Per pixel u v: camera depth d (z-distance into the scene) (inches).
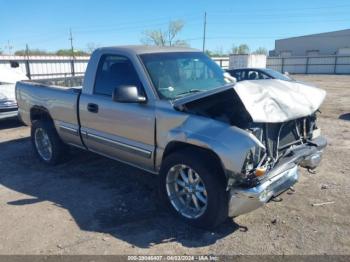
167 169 148.4
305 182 188.4
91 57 187.9
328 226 143.3
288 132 152.3
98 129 183.9
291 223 145.9
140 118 158.2
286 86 153.4
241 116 137.4
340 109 470.0
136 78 163.3
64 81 270.5
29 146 276.7
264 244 131.6
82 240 137.2
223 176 135.3
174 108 147.4
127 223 149.9
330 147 259.9
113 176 204.5
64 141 217.3
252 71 540.1
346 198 168.7
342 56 1772.9
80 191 184.4
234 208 131.3
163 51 177.6
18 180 202.7
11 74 390.0
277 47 2743.6
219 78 185.9
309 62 1847.9
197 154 138.5
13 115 340.8
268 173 133.6
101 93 181.9
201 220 140.1
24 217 156.9
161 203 167.5
